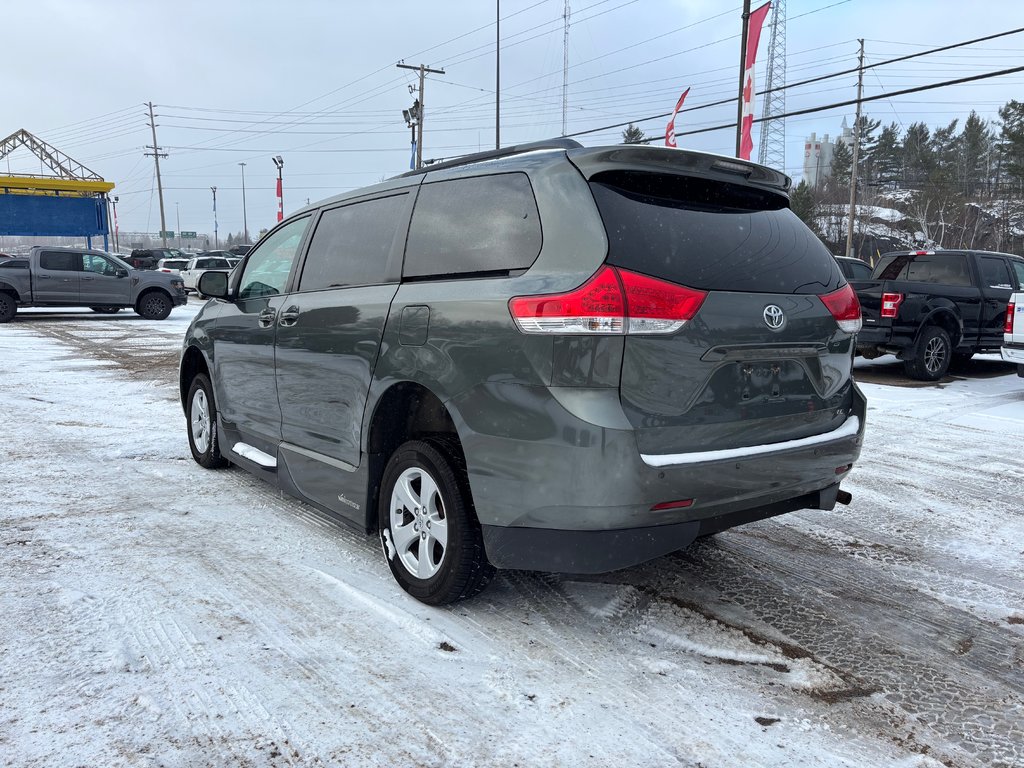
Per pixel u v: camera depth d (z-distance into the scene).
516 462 2.66
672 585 3.48
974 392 9.72
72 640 2.79
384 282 3.39
